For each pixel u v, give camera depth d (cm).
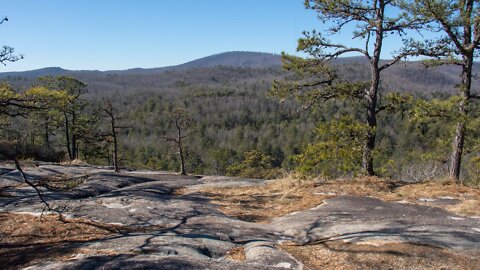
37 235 689
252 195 1120
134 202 956
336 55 1298
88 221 784
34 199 988
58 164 1955
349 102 1366
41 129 2942
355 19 1274
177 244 600
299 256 584
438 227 677
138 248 572
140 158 6325
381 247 588
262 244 637
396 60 1234
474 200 863
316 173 1205
